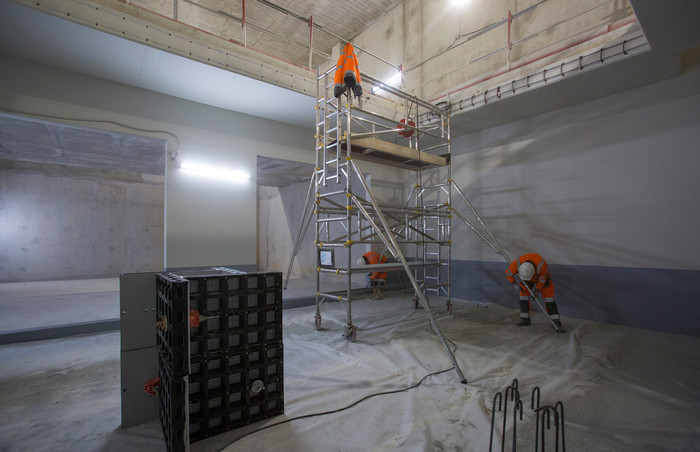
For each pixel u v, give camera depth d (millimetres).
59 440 1852
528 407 2250
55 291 6895
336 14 8461
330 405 2275
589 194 4867
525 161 5609
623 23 3848
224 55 4227
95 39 3586
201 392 1880
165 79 4504
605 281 4684
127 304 2012
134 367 2023
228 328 1954
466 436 1895
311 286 7582
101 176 9930
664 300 4184
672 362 3078
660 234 4230
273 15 8398
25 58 3971
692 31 3182
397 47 8062
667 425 2004
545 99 4812
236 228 5602
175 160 5055
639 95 4430
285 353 3334
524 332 4148
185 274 2107
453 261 6703
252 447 1799
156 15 3771
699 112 3977
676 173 4125
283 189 11188
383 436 1911
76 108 4285
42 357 3191
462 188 6578
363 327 4379
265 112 5719
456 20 6805
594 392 2463
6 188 8609
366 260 6348
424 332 4129
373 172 7527
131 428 1990
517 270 4492
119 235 10156
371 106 5648
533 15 5559
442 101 5480
